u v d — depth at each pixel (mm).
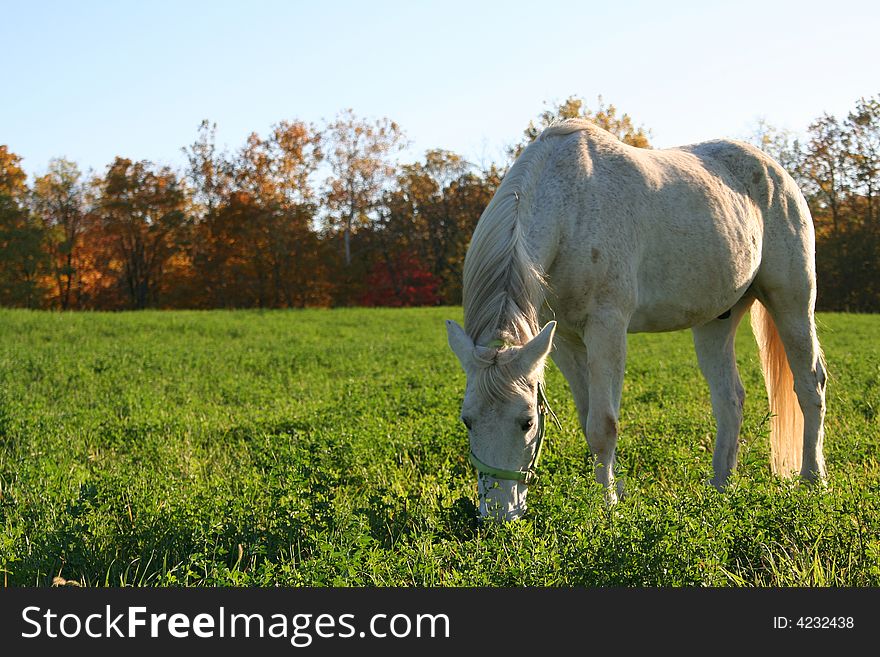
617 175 5723
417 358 16328
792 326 6727
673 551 3916
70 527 4531
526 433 4539
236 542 4633
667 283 5957
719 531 4156
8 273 50938
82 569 4352
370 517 4883
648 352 17641
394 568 4027
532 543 4020
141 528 4758
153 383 12609
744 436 7766
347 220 57188
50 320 25094
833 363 13930
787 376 6809
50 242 53062
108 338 21750
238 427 8648
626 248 5586
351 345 19562
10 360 15070
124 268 59719
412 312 34688
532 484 4895
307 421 8484
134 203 55781
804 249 6773
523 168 5566
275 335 23500
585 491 4551
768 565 4238
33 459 6832
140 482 5906
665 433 7551
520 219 5305
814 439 6598
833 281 49656
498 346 4609
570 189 5531
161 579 4047
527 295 4883
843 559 4176
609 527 4230
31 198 56344
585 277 5477
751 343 21750
